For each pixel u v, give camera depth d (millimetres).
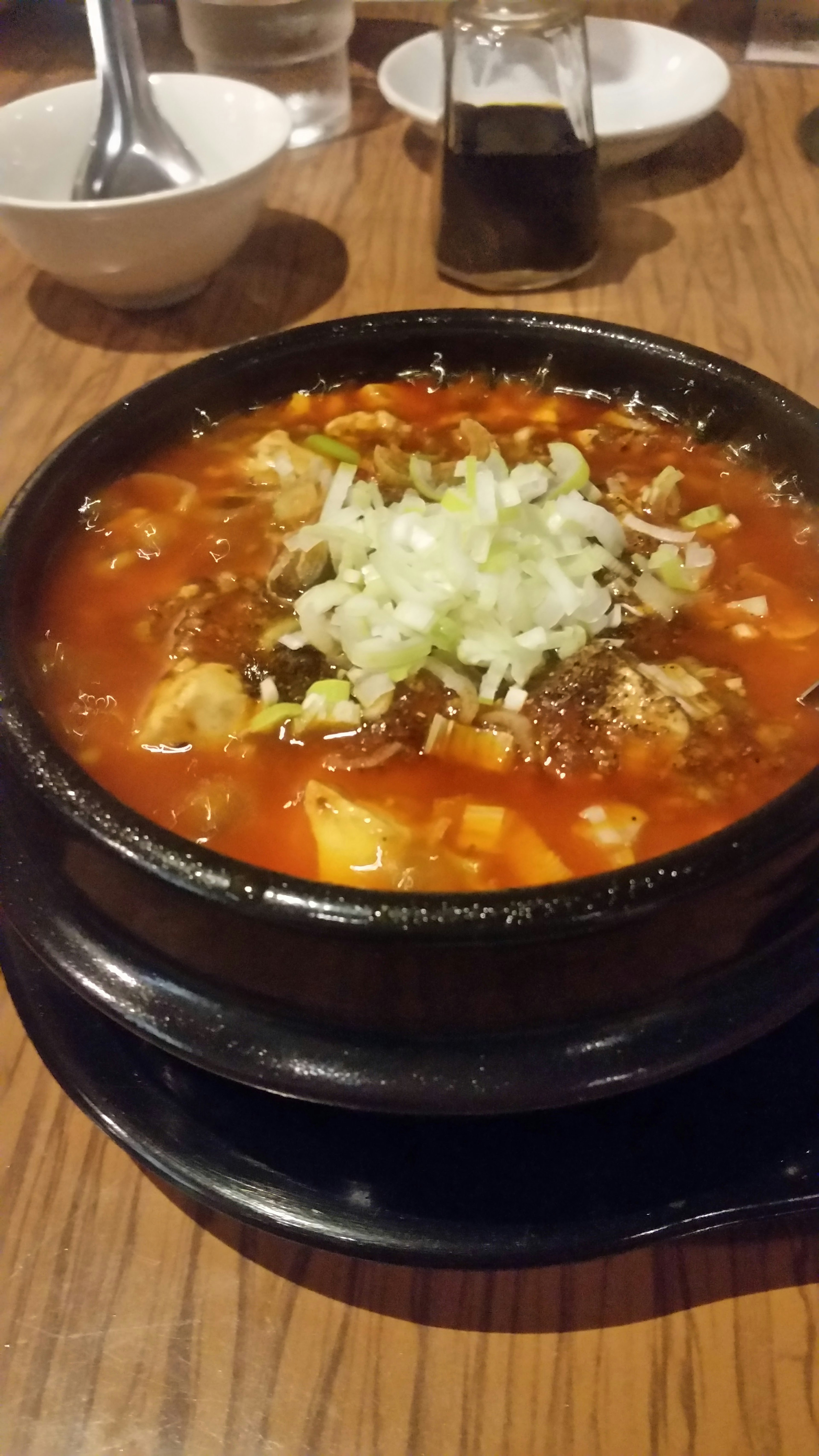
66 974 276
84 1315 290
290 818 311
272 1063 252
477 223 493
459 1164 288
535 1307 291
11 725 269
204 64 593
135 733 324
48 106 505
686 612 347
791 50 654
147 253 468
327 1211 281
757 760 315
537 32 460
